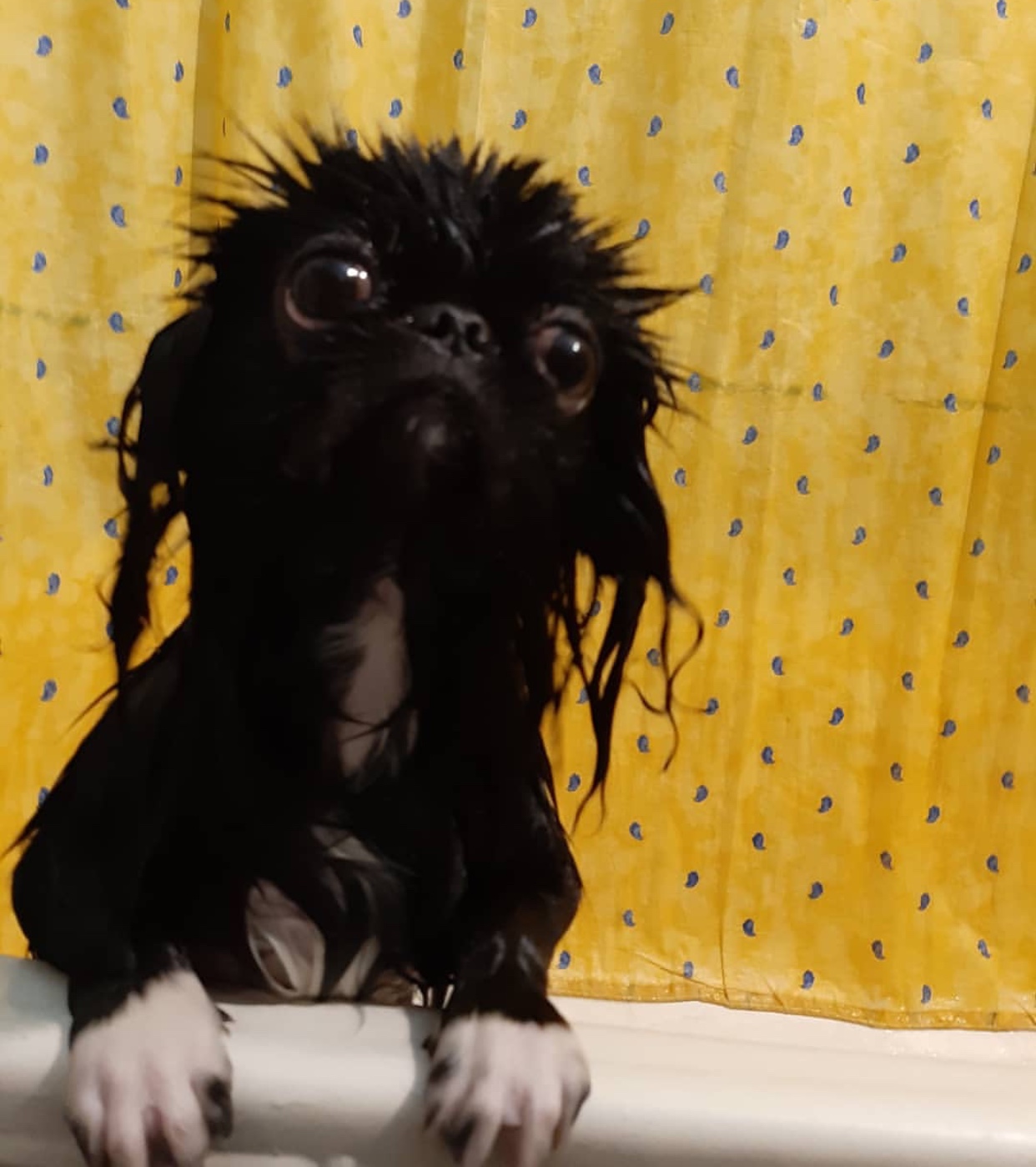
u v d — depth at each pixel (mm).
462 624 553
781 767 1224
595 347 529
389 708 550
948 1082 466
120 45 990
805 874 1232
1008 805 1274
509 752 566
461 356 487
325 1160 425
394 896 553
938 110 1162
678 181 1105
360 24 1024
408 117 1058
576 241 543
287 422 490
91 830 515
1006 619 1252
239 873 536
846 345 1185
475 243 507
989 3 1162
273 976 557
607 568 604
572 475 544
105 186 1003
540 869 571
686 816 1196
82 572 1042
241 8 991
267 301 514
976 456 1232
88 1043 428
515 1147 422
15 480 1019
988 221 1179
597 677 632
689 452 1138
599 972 1188
